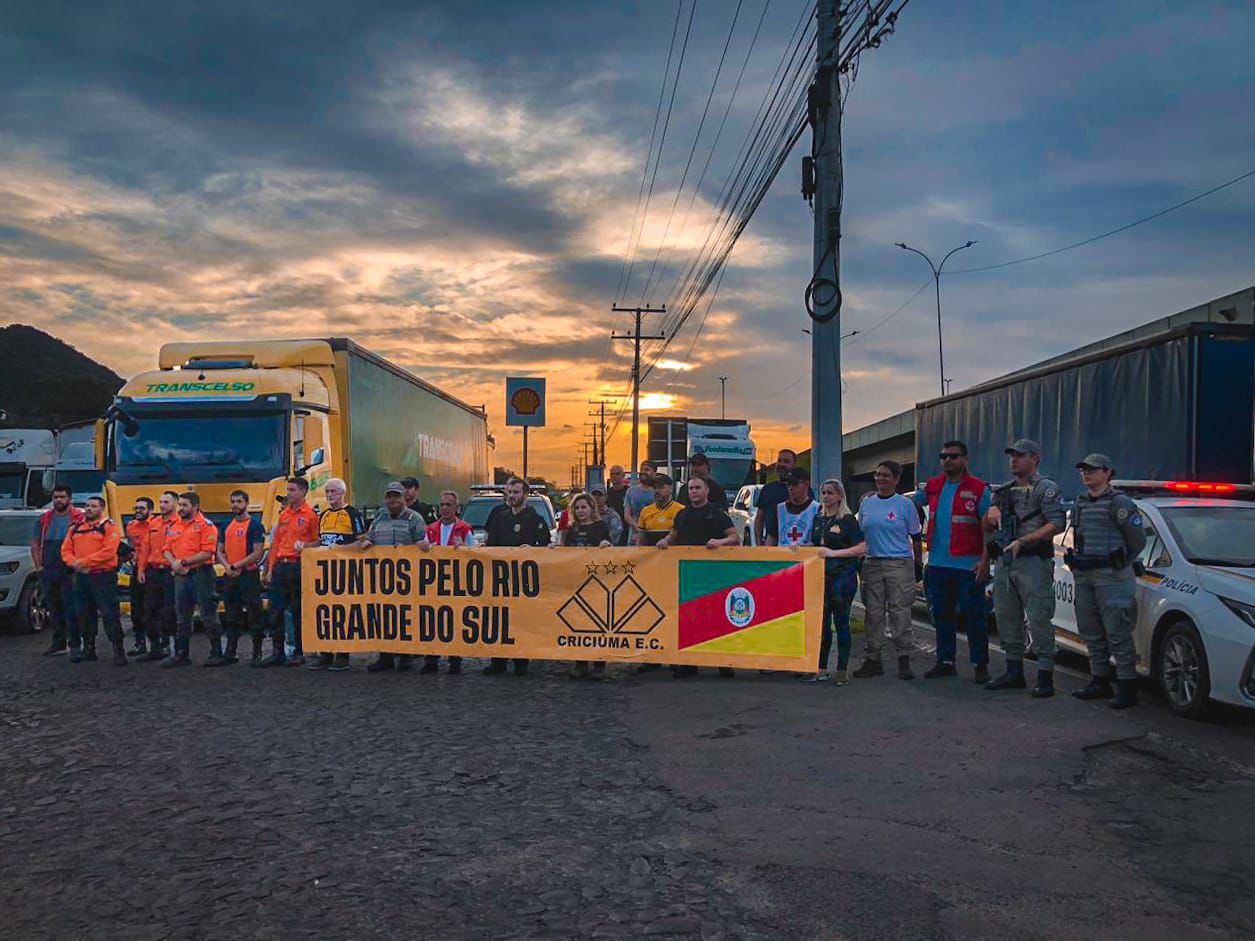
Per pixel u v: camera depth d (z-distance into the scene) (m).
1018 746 7.31
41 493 29.70
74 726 8.55
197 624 16.42
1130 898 4.68
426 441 23.69
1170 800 6.12
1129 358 12.84
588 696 9.59
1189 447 11.64
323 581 11.51
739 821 5.78
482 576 11.02
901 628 9.99
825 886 4.83
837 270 14.09
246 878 5.00
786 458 12.28
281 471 14.89
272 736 8.03
